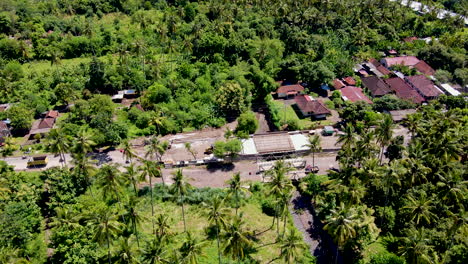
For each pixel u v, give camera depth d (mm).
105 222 78688
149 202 108125
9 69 161875
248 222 101625
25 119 136500
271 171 101312
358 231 87812
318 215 103438
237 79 159250
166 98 152750
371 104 150250
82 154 104125
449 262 84125
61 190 105188
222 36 182125
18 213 95438
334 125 143000
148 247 78500
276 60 177875
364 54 189750
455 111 134375
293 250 80312
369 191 102000
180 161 124812
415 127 115125
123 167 109375
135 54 172875
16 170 119188
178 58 180125
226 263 88875
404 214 95688
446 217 96188
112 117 143125
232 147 122000
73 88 156000
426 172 95875
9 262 78062
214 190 111500
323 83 167875
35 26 192125
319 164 123562
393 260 80500
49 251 94938
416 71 177750
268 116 152250
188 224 101500
